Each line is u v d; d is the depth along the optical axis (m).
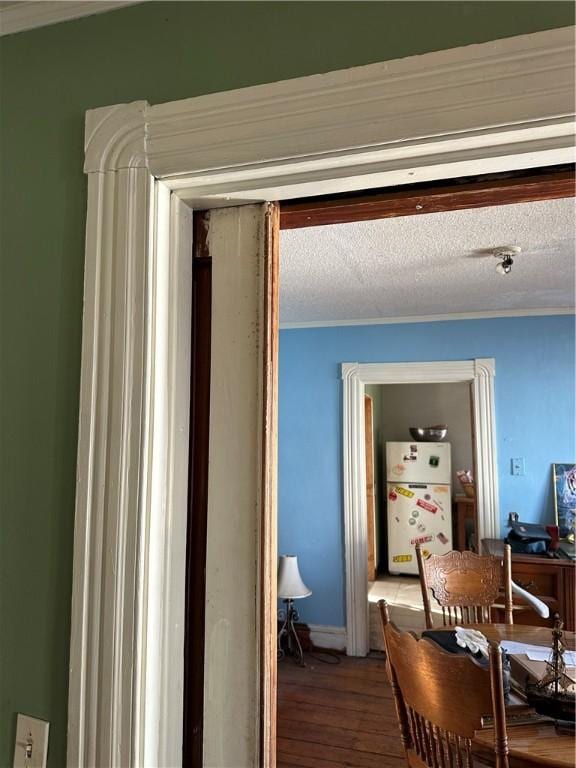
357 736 2.83
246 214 0.91
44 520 0.87
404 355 3.85
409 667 1.60
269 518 0.85
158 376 0.84
